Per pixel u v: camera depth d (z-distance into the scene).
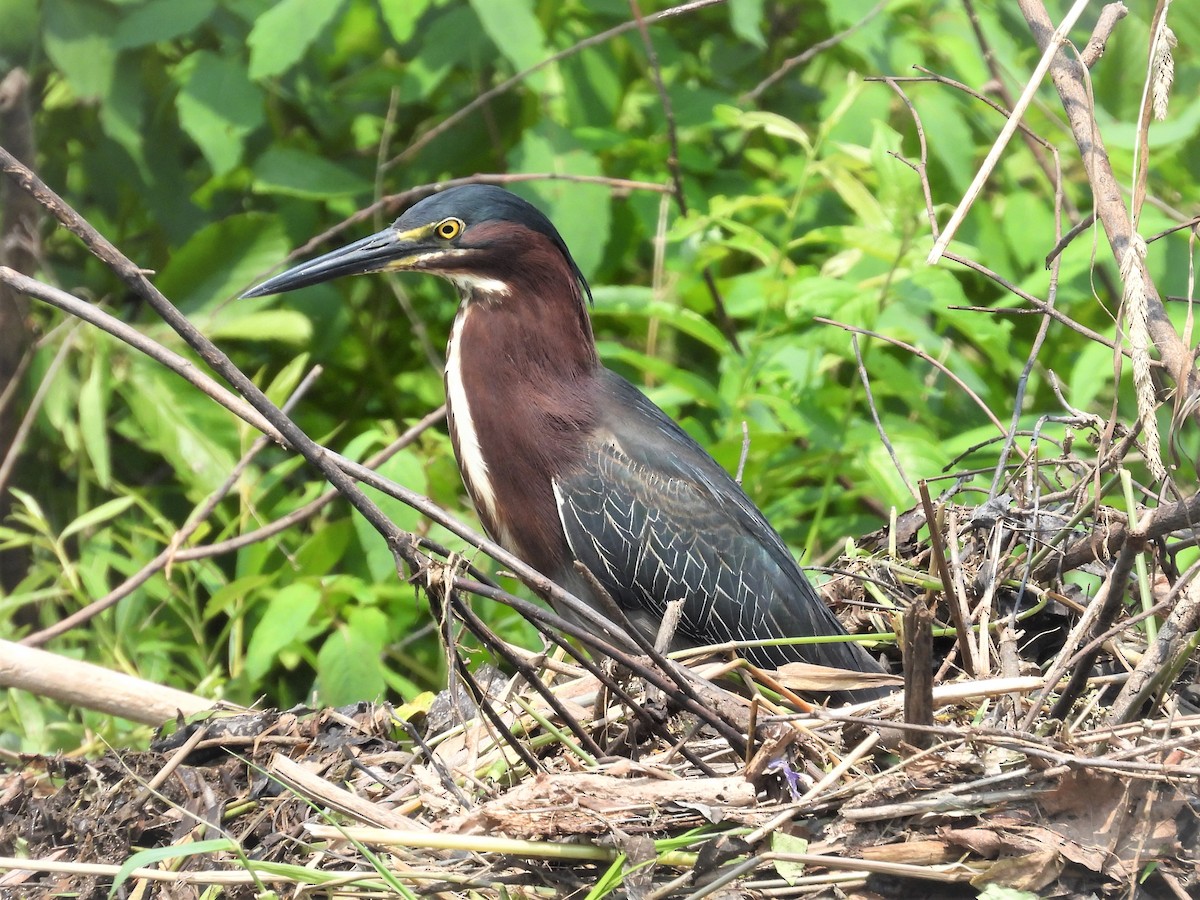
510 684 6.80
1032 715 6.18
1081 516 7.04
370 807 6.07
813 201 11.15
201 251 10.61
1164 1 5.89
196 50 11.01
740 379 9.66
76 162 11.66
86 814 6.68
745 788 5.68
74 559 10.67
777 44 12.39
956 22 10.88
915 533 8.50
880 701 6.43
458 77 11.73
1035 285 9.72
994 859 5.56
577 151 10.12
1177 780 5.51
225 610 10.52
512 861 5.80
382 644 8.71
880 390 10.61
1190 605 5.96
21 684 7.66
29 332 10.38
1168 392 6.96
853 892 5.59
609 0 10.49
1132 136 9.45
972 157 10.22
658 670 6.13
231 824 6.59
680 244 10.59
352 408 11.87
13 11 10.12
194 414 10.07
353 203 11.44
